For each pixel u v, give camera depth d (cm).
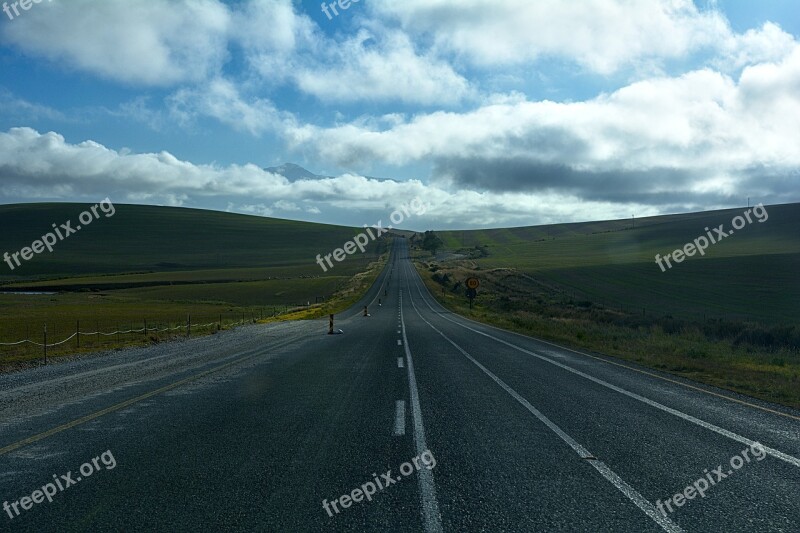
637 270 9362
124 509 534
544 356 1823
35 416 937
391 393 1141
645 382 1289
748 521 506
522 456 702
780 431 832
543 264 12244
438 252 17788
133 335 3180
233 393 1142
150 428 845
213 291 9188
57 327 4019
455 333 2911
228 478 619
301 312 5588
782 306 5875
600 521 504
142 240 17412
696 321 3928
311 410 975
